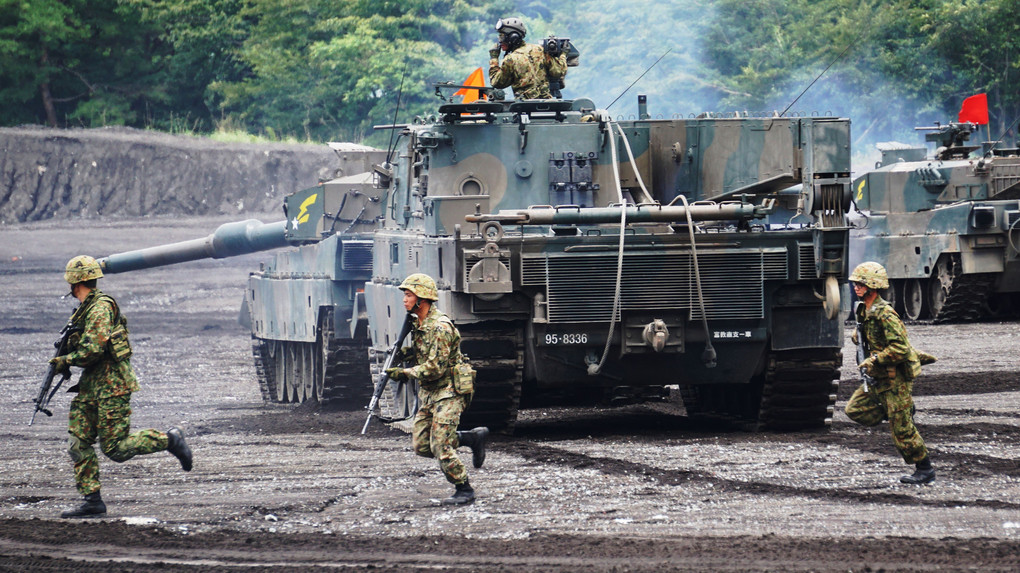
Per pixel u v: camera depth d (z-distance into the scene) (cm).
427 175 5859
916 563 3095
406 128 6325
